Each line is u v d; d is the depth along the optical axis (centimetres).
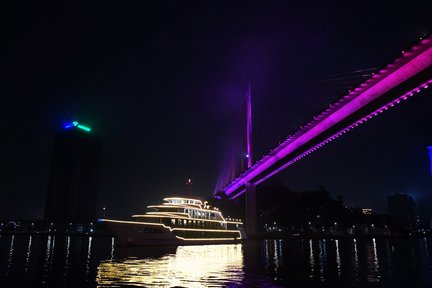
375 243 11656
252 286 2852
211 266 4081
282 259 5072
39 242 11919
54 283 2991
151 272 3562
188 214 7888
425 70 4991
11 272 3628
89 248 7975
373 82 5738
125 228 6619
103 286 2842
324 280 3180
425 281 3150
